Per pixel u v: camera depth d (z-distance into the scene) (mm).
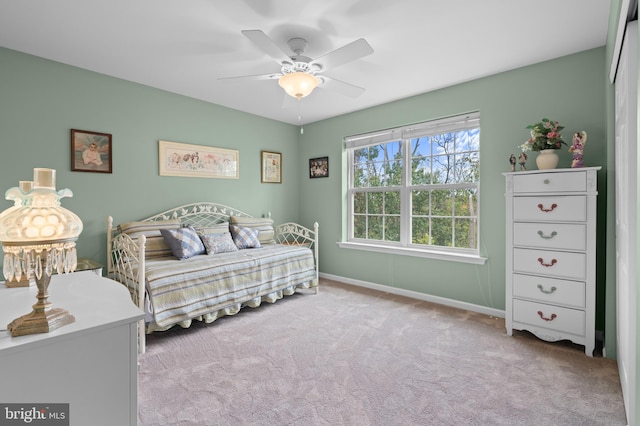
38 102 2686
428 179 3635
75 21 2137
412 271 3676
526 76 2816
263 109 4117
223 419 1617
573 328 2303
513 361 2186
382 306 3336
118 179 3145
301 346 2420
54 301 1172
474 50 2523
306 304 3402
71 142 2852
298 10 2004
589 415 1637
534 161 2781
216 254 3275
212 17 2086
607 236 2195
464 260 3213
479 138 3166
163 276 2512
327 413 1664
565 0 1907
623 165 1812
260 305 3375
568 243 2314
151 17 2090
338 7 1972
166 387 1892
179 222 3451
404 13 2031
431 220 3609
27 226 893
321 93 3508
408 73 2959
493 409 1688
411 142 3779
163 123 3449
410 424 1581
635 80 1543
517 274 2551
